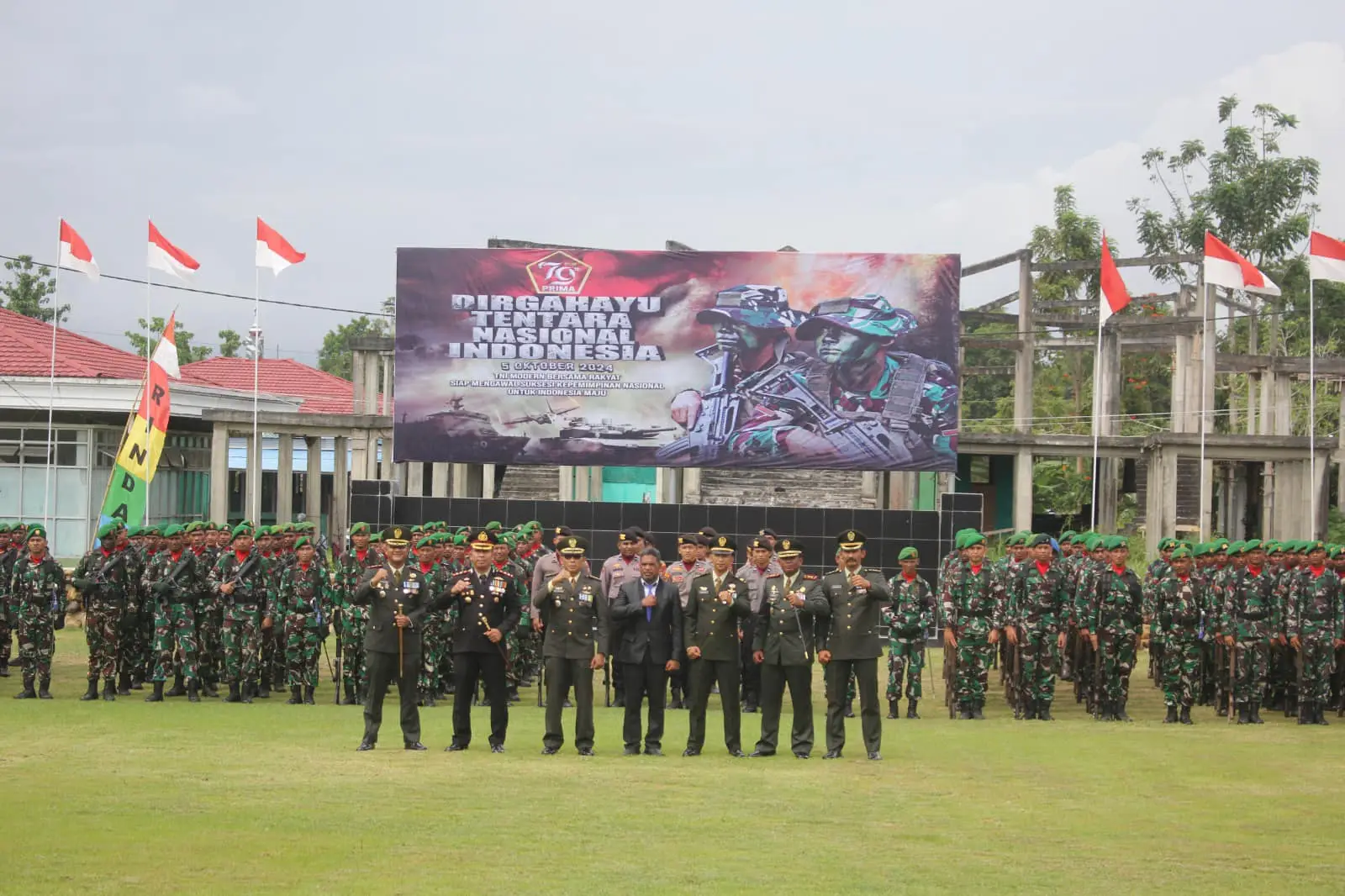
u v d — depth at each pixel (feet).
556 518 94.79
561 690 46.39
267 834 31.83
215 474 118.01
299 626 60.49
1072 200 169.99
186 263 102.37
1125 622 60.70
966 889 27.86
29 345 131.34
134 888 26.78
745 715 60.39
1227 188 163.02
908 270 96.12
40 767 41.22
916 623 60.13
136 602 61.82
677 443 97.45
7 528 67.62
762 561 51.24
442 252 98.17
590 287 97.71
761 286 96.84
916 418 96.17
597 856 30.37
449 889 27.07
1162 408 179.32
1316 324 168.96
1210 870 30.07
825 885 28.02
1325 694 59.98
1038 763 45.29
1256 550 60.85
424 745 47.62
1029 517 119.85
